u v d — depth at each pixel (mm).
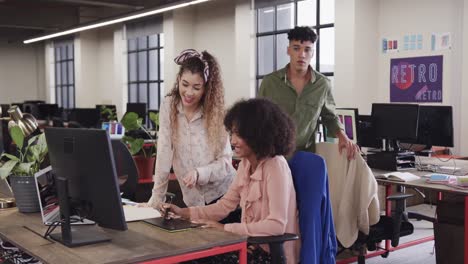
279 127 2227
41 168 2457
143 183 3986
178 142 2668
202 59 2551
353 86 7031
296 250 2316
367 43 7109
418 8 6664
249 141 2221
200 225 2186
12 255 2547
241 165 2465
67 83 15047
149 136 4609
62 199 1913
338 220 3057
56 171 2016
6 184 2773
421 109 4586
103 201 1861
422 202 5934
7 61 15234
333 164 3113
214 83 2598
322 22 7969
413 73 6746
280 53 8812
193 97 2555
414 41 6727
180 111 2643
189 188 2676
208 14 10227
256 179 2289
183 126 2650
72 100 14906
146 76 12023
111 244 1884
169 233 2041
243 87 9148
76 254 1760
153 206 2549
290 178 2283
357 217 3055
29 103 13547
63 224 1909
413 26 6734
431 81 6535
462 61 6164
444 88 6395
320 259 2328
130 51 12375
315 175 2299
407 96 6832
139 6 10070
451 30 6293
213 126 2605
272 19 8875
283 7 8656
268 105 2250
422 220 5582
